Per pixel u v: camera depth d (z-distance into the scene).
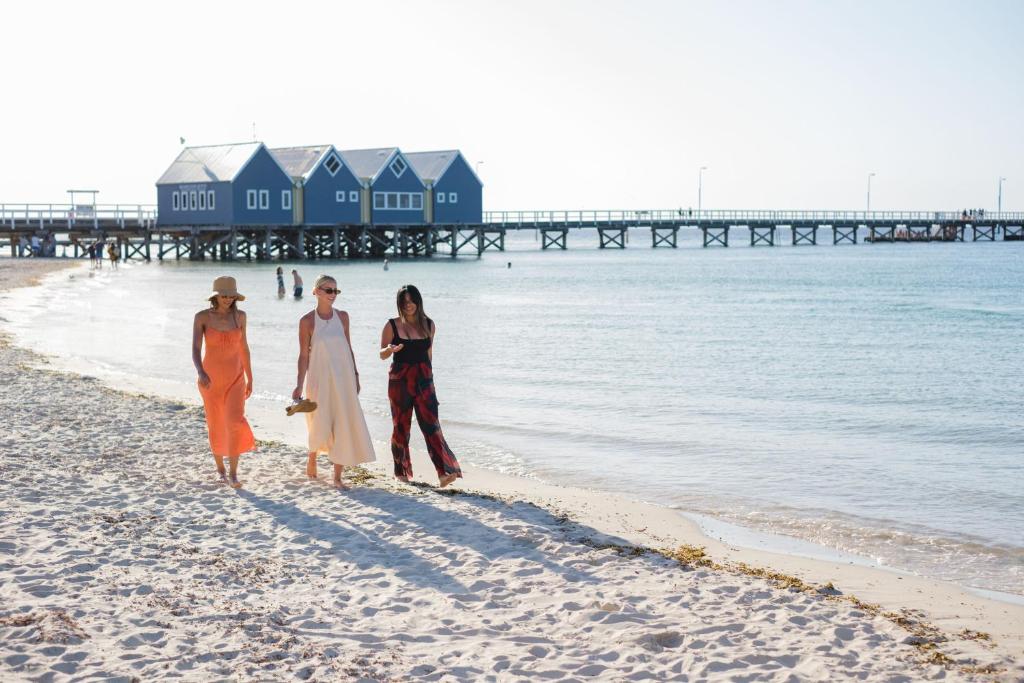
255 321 31.69
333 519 8.34
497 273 65.12
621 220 99.31
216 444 9.47
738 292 50.47
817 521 9.82
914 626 6.41
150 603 6.05
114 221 69.31
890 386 19.92
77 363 21.50
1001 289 52.44
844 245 127.38
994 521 9.89
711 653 5.63
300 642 5.52
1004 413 16.72
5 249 94.81
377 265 69.75
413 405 9.66
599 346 26.98
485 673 5.22
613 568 7.31
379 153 76.06
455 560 7.33
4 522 7.73
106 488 9.06
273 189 68.50
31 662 5.01
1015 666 5.67
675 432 14.69
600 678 5.22
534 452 13.09
